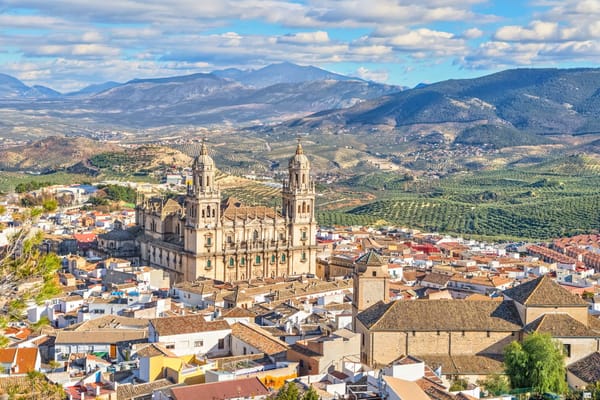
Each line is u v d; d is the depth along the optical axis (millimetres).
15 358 179500
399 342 180375
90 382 169375
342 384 153375
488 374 174000
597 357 175750
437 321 182625
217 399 147250
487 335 182750
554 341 175000
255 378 156375
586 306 184750
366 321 185000
